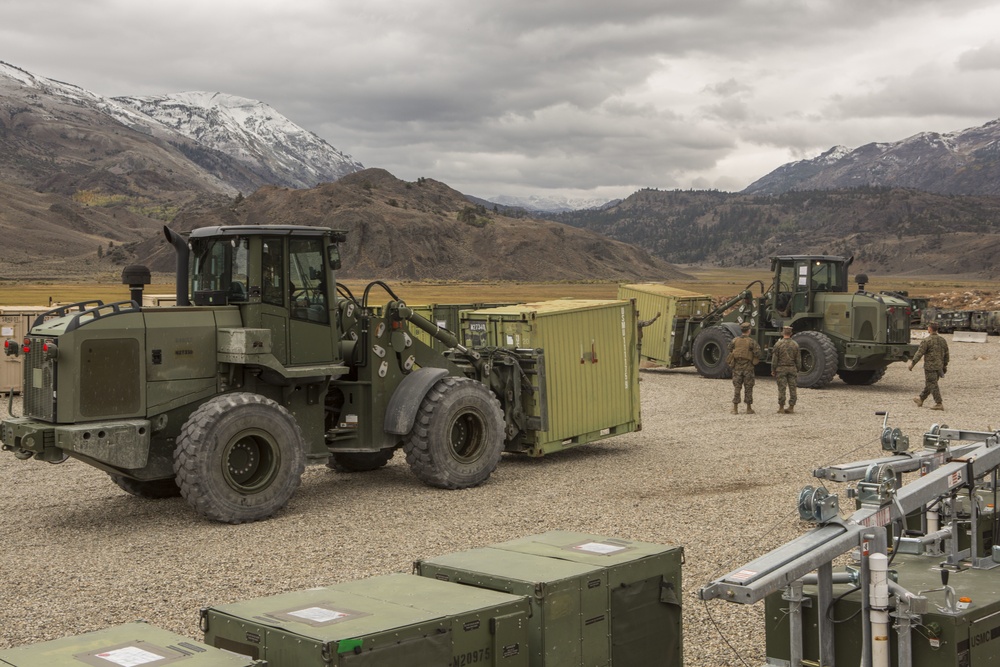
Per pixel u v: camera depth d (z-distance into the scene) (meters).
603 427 14.78
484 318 14.33
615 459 14.08
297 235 11.16
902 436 4.94
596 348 14.74
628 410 15.28
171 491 11.70
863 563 4.06
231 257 11.03
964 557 5.14
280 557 8.72
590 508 10.66
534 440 13.70
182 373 10.58
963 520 5.25
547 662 4.23
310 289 11.38
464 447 12.34
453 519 10.21
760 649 6.01
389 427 11.76
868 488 4.20
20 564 8.56
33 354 10.23
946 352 19.55
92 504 11.32
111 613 7.10
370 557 8.66
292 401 11.35
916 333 41.94
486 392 12.33
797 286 24.78
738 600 3.59
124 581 7.97
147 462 10.44
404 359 12.12
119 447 9.91
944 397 21.83
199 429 9.95
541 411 13.34
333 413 12.35
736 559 8.33
